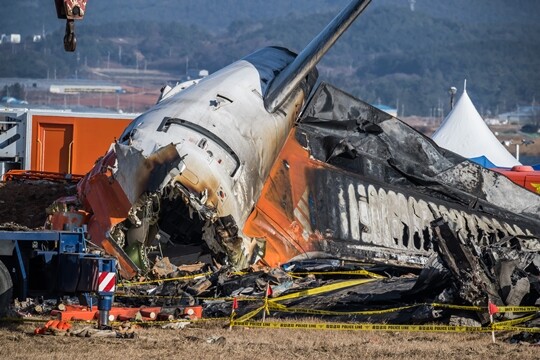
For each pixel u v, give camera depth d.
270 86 124.00
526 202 142.38
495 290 82.88
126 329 75.62
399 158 137.88
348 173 131.88
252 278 96.06
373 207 130.12
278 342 72.50
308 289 94.56
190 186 100.38
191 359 64.62
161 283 96.75
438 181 138.50
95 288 74.62
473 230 136.25
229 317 83.31
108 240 97.62
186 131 105.12
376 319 82.00
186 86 126.62
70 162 158.25
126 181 98.25
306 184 126.81
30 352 65.69
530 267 90.81
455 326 79.31
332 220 125.50
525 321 79.69
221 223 102.56
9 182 142.38
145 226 100.06
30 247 77.25
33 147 158.25
